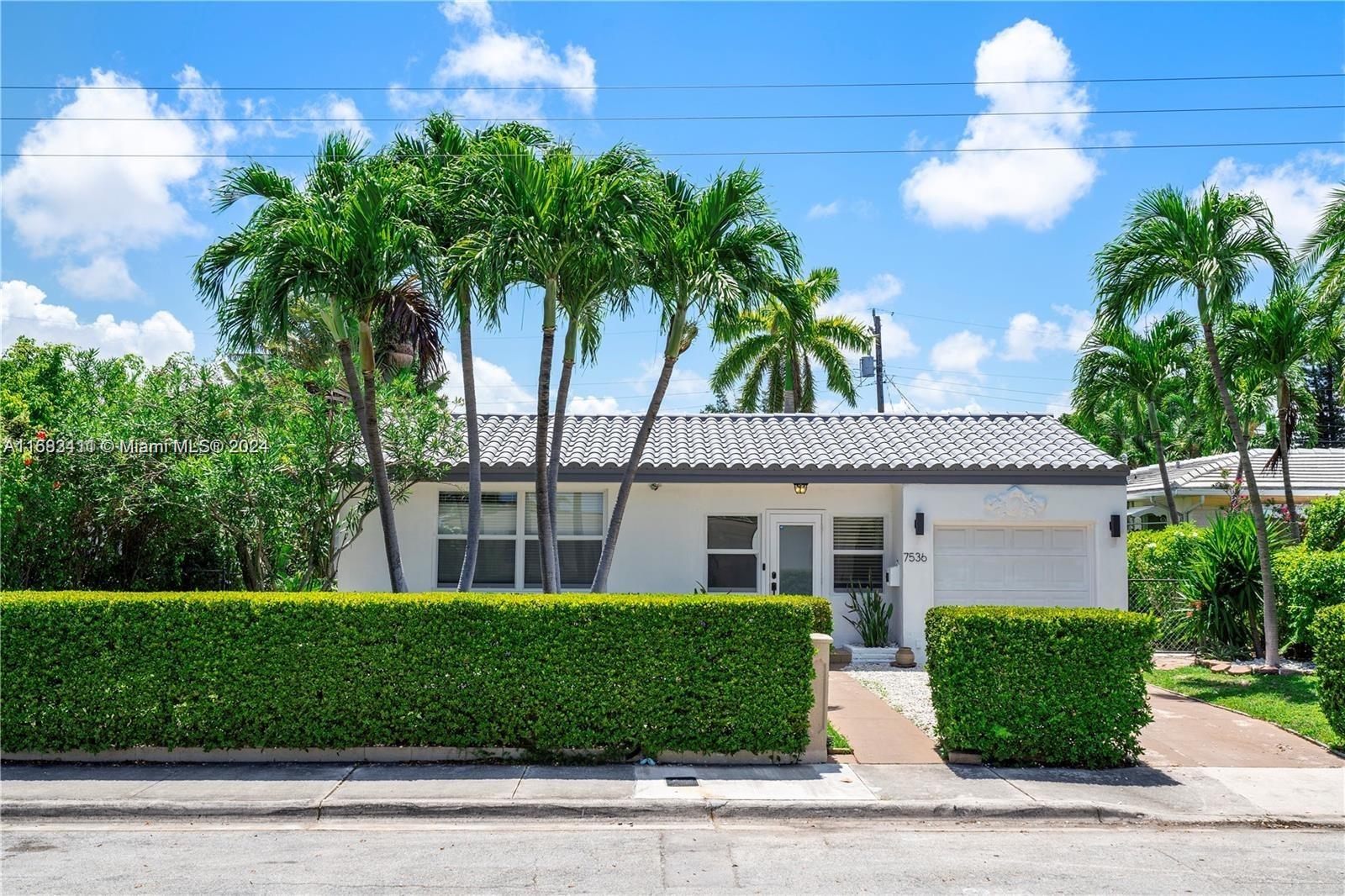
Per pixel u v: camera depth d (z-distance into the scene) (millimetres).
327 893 5871
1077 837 7160
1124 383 22328
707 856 6656
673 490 16094
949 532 15484
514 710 8773
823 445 16500
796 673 8828
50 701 8672
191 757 8773
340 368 13930
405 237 10508
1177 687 12961
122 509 12047
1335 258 13273
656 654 8836
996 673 8852
